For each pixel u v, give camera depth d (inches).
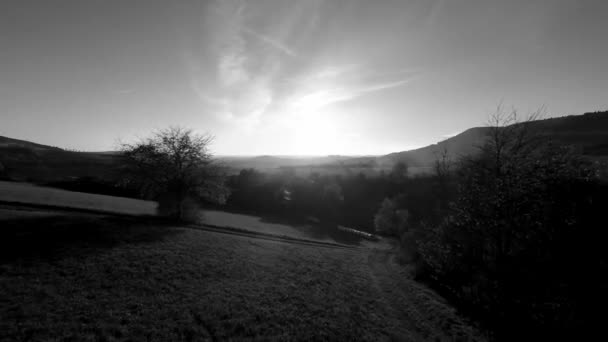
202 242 900.0
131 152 1140.5
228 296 531.8
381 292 797.2
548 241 547.2
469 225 668.1
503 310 580.7
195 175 1220.5
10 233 625.6
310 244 1503.4
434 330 557.3
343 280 832.9
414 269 1028.5
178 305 457.1
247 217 2380.7
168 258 678.5
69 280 474.6
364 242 2242.9
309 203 3339.1
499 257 606.2
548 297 540.1
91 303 414.0
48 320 351.3
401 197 2338.8
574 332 483.2
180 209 1222.3
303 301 580.7
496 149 696.4
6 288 407.8
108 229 820.0
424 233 1062.4
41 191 1475.1
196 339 369.4
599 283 496.7
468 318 618.2
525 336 523.2
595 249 515.2
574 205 536.4
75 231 738.2
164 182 1186.0
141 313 411.2
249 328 426.0
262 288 612.1
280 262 886.4
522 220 560.4
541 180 551.5
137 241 763.4
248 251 933.8
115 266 569.6
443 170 1117.1
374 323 545.3
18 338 307.3
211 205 2847.0
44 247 592.7
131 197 2346.2
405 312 647.8
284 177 3715.6
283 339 412.5
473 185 680.4
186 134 1211.2
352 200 3698.3
